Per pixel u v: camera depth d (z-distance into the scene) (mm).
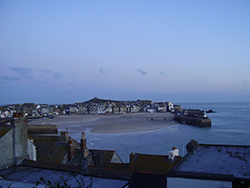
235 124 150750
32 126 114500
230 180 12555
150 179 18656
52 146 33156
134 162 28594
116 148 74562
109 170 21141
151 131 118000
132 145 78875
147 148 73750
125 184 19125
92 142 86938
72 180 20984
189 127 139750
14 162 26109
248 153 18781
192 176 13391
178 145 78188
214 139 92500
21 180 21672
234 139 92250
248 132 111062
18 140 26781
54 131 118625
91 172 22016
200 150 20484
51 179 21609
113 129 128500
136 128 132125
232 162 16328
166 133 110375
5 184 20328
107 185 19109
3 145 25281
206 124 141375
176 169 14906
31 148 30250
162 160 27547
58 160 30594
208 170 14695
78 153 31281
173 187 13766
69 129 136375
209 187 12953
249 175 13336
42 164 25375
